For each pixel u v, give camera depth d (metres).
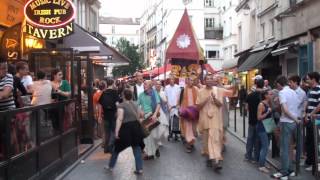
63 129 11.35
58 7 14.17
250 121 12.13
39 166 9.37
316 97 10.91
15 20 16.52
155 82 15.22
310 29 20.84
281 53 23.28
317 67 20.30
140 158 10.95
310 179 10.15
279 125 11.05
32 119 9.00
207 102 11.55
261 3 30.73
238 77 36.22
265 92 11.23
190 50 20.75
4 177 7.58
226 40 58.38
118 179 10.45
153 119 12.72
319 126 9.82
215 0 67.69
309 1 20.73
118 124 10.91
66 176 10.82
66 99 12.40
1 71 8.86
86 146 15.19
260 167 11.19
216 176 10.62
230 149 14.77
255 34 33.47
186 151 14.31
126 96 11.00
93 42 20.17
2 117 7.56
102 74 38.53
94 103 17.09
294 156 11.77
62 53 14.75
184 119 14.27
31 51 14.30
